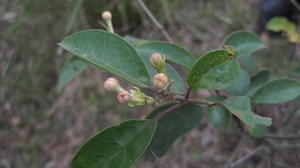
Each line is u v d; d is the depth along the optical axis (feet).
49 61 2.95
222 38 2.76
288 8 2.50
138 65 0.98
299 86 1.04
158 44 1.12
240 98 0.94
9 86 2.92
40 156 2.63
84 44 0.99
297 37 1.69
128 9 2.86
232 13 2.89
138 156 0.94
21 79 2.94
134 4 2.81
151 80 0.97
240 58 1.35
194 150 2.35
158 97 0.99
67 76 1.18
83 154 0.95
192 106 1.12
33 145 2.69
